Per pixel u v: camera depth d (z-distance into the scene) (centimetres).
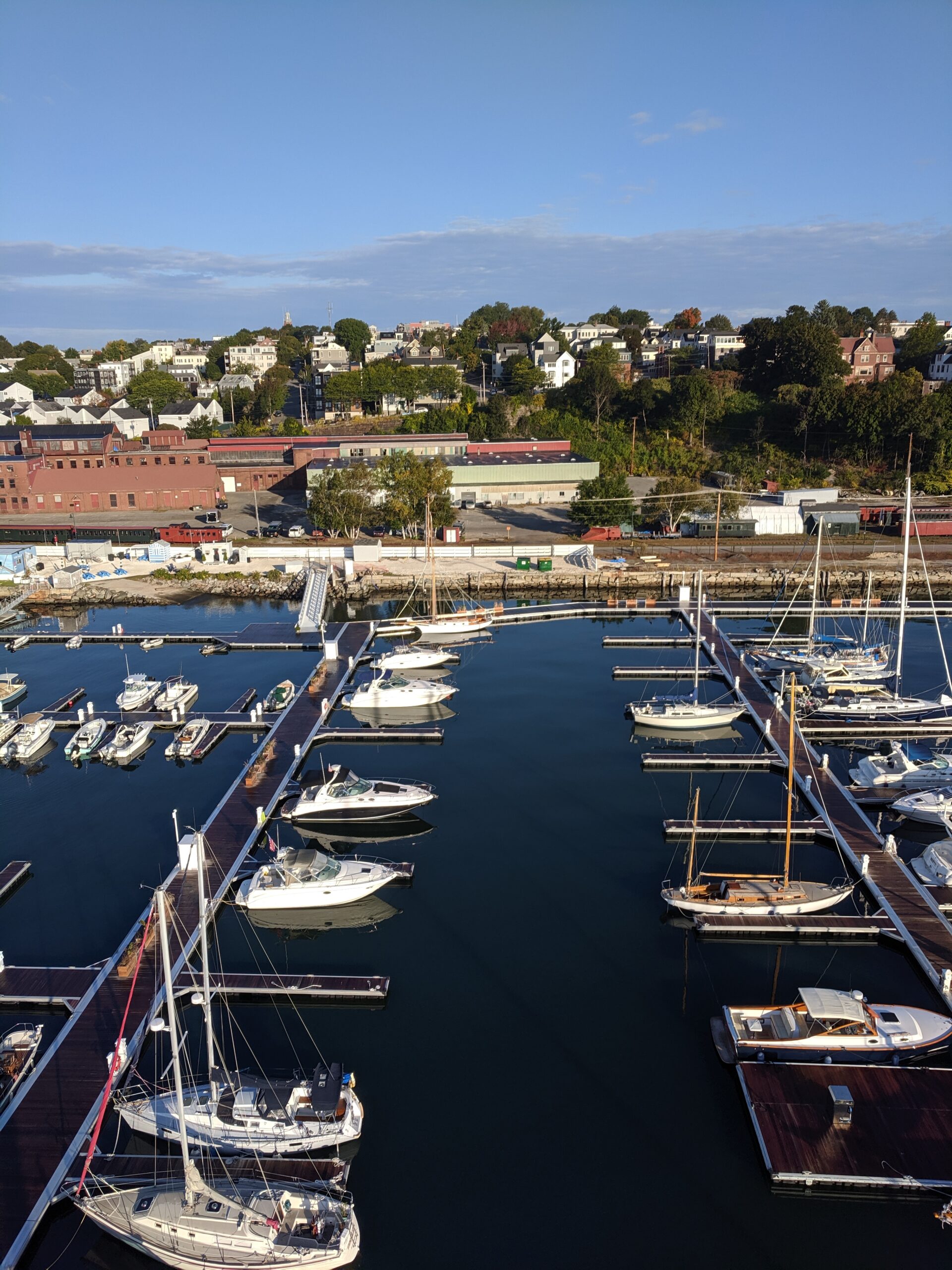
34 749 6378
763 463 15950
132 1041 3494
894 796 5562
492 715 6894
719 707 6731
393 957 4078
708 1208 2844
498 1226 2777
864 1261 2681
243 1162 2978
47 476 14438
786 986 3900
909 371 18462
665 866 4819
